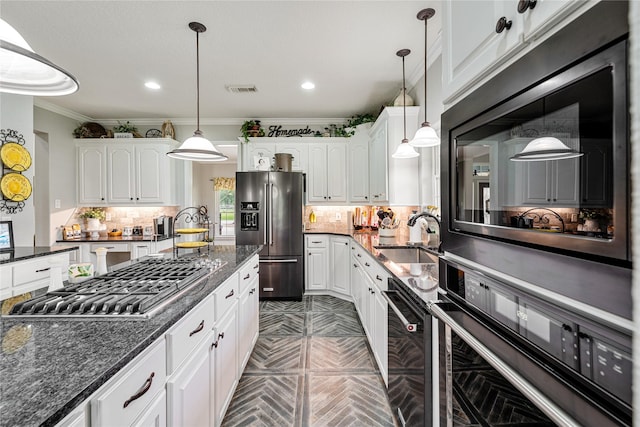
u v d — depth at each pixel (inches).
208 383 55.3
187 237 183.5
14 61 39.8
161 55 106.6
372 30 92.4
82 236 169.8
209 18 86.2
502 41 28.3
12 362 29.2
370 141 163.8
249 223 156.9
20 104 116.6
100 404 27.9
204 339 53.6
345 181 175.3
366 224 169.3
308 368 89.3
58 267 53.4
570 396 19.7
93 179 169.8
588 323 18.8
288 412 70.6
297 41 98.1
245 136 173.8
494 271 29.8
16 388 25.1
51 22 87.7
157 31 92.4
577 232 19.9
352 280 145.5
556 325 21.4
